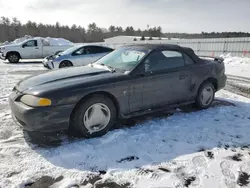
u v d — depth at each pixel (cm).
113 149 279
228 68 1204
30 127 270
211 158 264
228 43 1869
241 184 217
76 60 899
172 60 389
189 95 413
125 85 323
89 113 301
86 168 239
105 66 374
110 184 215
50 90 275
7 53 1330
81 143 291
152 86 353
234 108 452
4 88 592
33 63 1339
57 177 223
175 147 288
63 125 282
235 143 303
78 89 286
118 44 2659
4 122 355
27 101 274
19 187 206
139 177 226
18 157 255
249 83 759
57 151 270
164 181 219
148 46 386
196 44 2162
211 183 217
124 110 332
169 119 384
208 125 360
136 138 309
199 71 416
